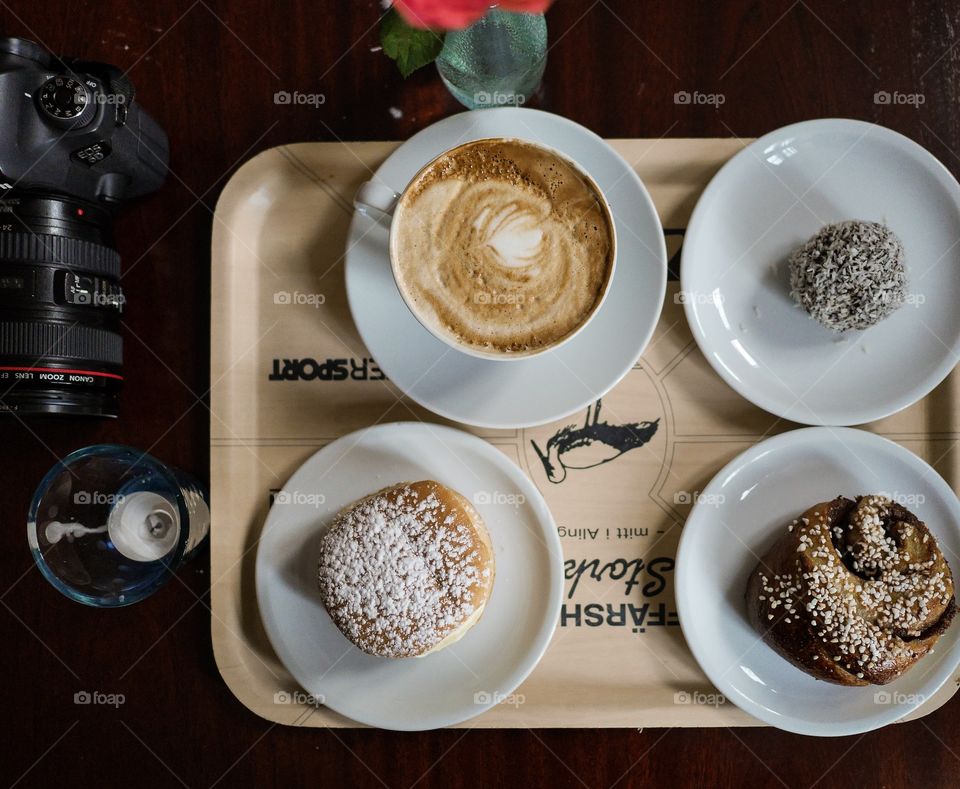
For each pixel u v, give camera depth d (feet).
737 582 3.39
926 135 3.60
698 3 3.60
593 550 3.45
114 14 3.62
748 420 3.47
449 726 3.27
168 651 3.55
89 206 3.20
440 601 3.13
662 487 3.46
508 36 3.25
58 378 3.09
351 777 3.51
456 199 3.06
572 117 3.59
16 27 3.62
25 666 3.55
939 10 3.61
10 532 3.59
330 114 3.61
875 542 3.16
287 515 3.36
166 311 3.60
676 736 3.52
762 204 3.43
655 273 3.23
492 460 3.31
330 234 3.52
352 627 3.15
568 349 3.26
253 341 3.51
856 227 3.19
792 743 3.51
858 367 3.39
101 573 3.33
